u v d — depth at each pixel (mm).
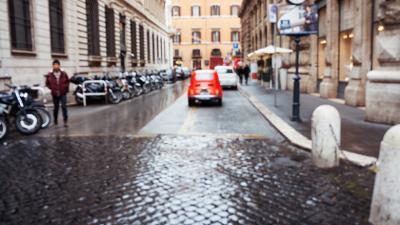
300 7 11484
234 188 5777
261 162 7250
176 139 9539
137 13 40375
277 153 7953
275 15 17938
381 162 4270
